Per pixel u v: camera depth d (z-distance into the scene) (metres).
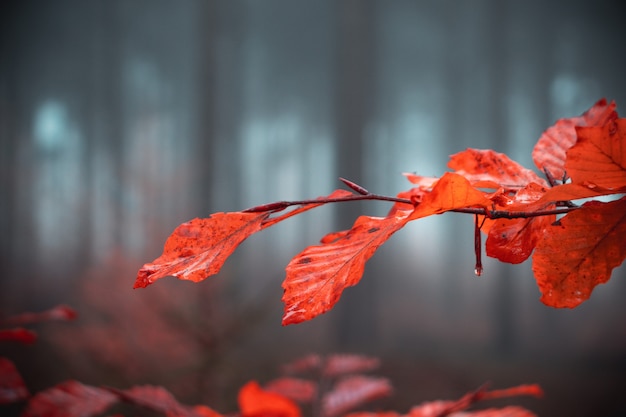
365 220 0.38
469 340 14.22
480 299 17.73
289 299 0.34
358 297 12.90
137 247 7.03
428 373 9.11
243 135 24.69
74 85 25.61
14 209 20.73
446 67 21.67
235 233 0.37
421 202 0.34
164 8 26.28
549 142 0.52
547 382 9.23
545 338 13.98
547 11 19.02
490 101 19.31
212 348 3.33
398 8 21.55
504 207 0.39
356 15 15.11
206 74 15.02
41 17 25.67
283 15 25.03
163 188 7.68
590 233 0.41
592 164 0.34
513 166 0.50
